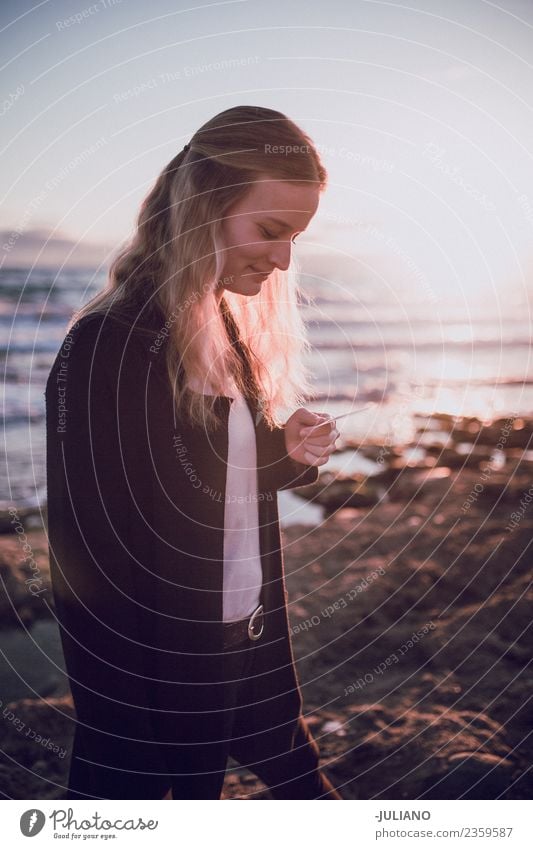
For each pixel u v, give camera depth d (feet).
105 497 4.65
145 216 5.09
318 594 14.20
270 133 4.73
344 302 51.83
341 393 39.75
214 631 5.07
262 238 4.87
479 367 44.98
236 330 5.71
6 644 12.69
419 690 10.14
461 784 7.64
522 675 10.32
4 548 16.99
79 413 4.60
